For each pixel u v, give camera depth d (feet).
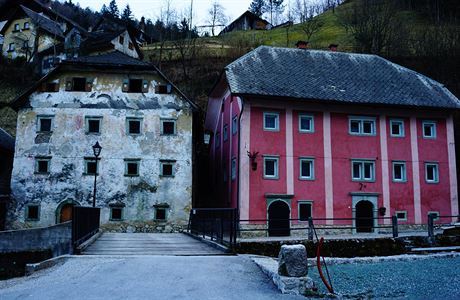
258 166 86.48
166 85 98.17
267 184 86.28
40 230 56.75
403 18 242.17
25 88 158.10
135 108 96.22
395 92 98.02
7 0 220.43
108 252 45.11
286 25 289.74
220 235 52.11
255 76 92.79
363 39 201.57
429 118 97.40
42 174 91.71
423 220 92.22
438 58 166.71
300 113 90.89
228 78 89.61
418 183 93.66
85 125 94.58
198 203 124.77
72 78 96.63
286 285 28.35
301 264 29.37
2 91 153.58
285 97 87.20
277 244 58.23
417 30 214.07
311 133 90.58
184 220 92.27
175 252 46.01
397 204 91.71
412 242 64.23
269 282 31.30
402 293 32.81
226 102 104.99
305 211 87.56
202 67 177.58
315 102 90.58
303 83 94.53
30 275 35.35
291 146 88.89
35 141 93.25
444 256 56.34
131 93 96.99
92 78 97.04
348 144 91.86
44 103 95.20
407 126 95.81
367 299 29.99
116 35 180.24
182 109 97.09
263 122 88.38
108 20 238.27
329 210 88.02
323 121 91.61
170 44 221.25
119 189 92.17
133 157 93.76
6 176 104.06
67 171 92.22
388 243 62.39
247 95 85.46
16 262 55.77
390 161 93.25
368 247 61.36
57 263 38.50
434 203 93.66
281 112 89.81
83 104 95.61
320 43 231.09
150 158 94.17
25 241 56.39
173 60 186.29
